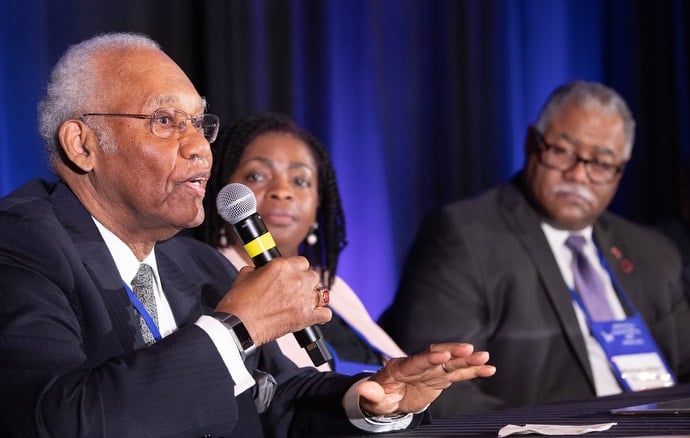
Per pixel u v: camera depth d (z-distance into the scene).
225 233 7.11
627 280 8.58
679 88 11.69
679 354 8.77
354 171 9.95
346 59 9.96
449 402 7.30
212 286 5.02
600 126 8.15
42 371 3.88
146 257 4.70
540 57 11.27
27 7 8.08
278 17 9.41
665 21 11.71
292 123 7.46
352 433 4.65
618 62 11.58
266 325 4.10
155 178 4.34
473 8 10.73
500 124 10.85
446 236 8.12
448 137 10.55
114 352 4.21
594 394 7.88
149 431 3.79
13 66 8.02
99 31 8.40
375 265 9.99
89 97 4.39
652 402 5.19
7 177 7.96
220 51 8.91
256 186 7.12
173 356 3.90
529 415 4.87
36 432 3.76
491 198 8.47
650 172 11.53
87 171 4.45
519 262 8.08
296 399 4.93
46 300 4.04
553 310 8.05
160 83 4.41
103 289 4.32
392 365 4.38
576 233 8.48
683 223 10.25
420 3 10.49
